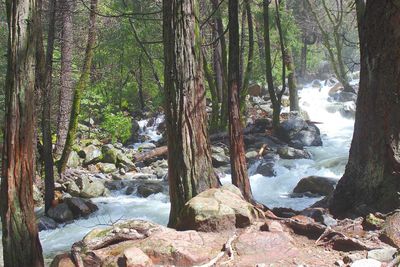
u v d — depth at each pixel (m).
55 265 5.18
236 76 7.37
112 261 5.04
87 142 16.84
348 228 5.79
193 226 5.70
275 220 5.98
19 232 5.03
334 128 20.16
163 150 16.17
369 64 6.40
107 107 19.14
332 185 11.05
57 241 9.26
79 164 15.14
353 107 22.31
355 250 5.16
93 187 12.42
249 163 14.29
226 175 13.48
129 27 17.38
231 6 7.33
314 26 29.19
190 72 6.34
